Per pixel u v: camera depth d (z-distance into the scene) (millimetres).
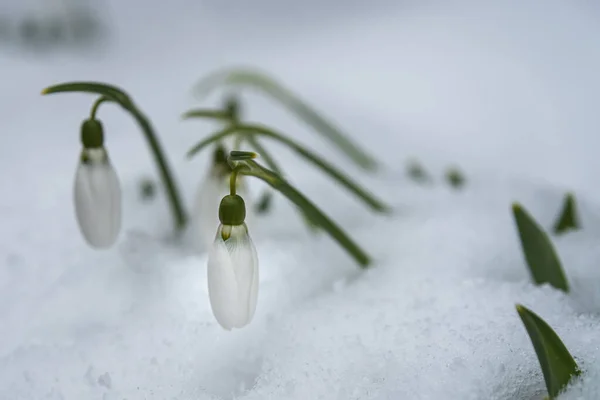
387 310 224
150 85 470
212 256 204
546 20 527
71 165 336
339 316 225
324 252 265
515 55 478
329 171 265
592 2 547
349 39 543
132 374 214
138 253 257
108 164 228
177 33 603
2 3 582
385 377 204
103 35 589
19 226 287
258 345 221
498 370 201
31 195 308
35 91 453
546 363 189
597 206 301
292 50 533
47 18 562
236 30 600
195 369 216
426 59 490
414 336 213
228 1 685
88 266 259
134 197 308
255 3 673
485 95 432
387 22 566
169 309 234
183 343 222
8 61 516
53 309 244
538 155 365
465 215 282
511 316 215
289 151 355
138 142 366
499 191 312
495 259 250
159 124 392
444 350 207
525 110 409
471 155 366
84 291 249
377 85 452
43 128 383
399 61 490
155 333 225
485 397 198
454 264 248
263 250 266
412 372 204
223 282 203
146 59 533
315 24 596
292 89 447
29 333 237
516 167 355
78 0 581
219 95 436
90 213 228
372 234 273
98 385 211
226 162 243
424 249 259
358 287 240
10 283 258
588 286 231
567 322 212
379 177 336
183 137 372
